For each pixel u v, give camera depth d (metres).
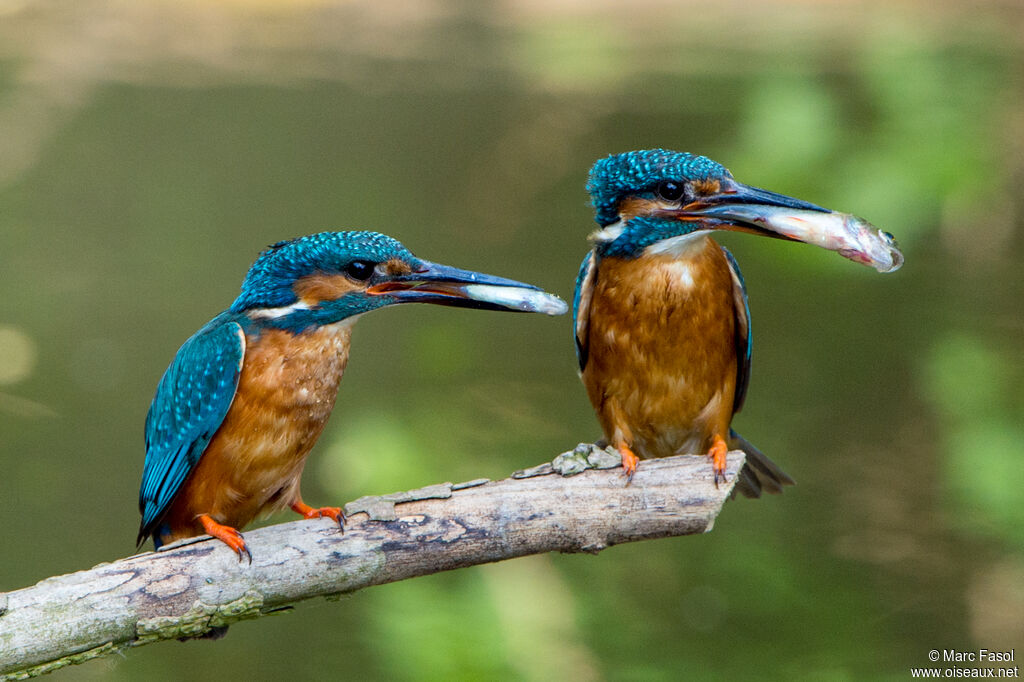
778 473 8.33
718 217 7.15
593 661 10.35
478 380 14.40
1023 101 14.70
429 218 17.48
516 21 20.92
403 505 6.07
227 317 7.27
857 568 11.72
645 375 7.52
